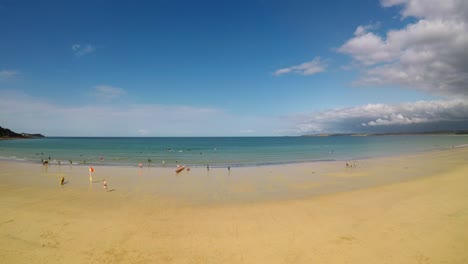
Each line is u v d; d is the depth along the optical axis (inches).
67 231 497.4
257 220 556.4
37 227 516.1
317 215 582.2
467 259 374.6
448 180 917.2
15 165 1552.7
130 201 717.3
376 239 448.5
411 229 483.2
